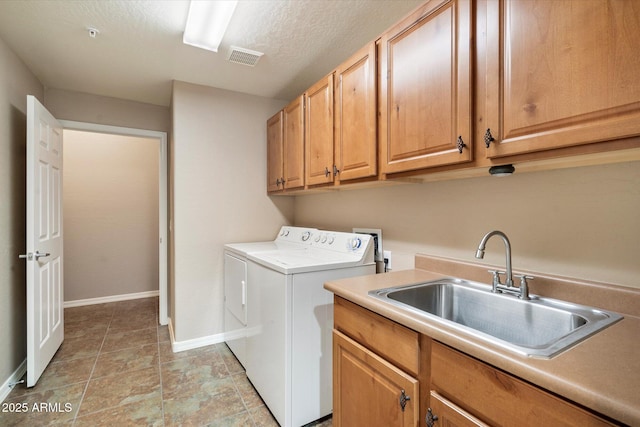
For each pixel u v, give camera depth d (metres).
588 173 1.08
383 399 1.06
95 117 2.79
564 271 1.15
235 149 2.78
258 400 1.89
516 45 0.91
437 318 0.93
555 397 0.62
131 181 4.07
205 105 2.64
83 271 3.80
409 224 1.80
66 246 3.70
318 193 2.67
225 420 1.71
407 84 1.29
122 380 2.10
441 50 1.14
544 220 1.21
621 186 1.01
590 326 0.87
